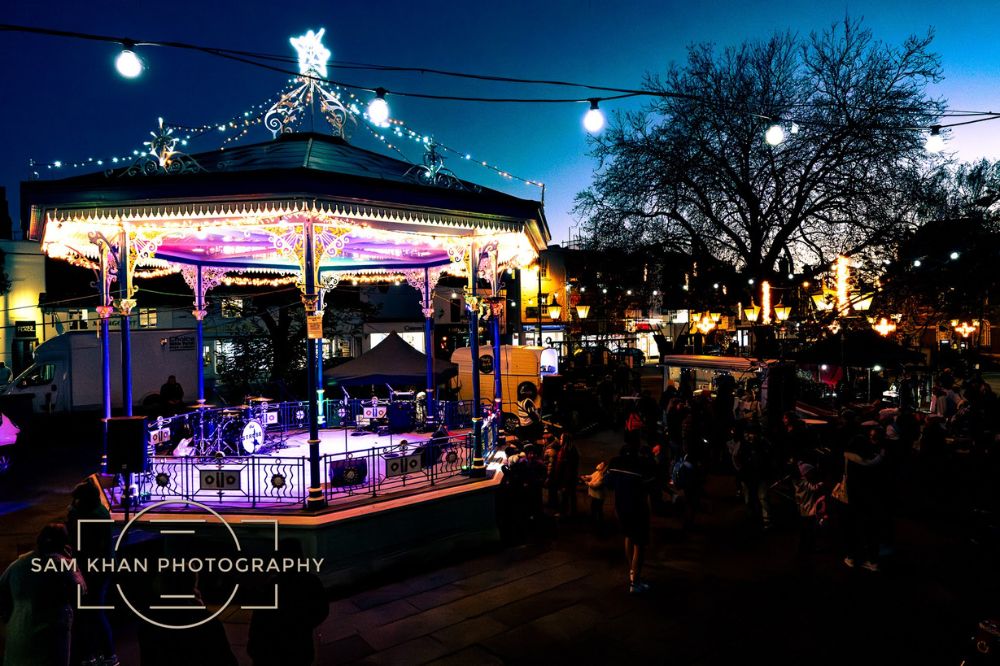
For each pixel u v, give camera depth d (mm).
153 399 15531
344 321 30078
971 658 5043
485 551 9742
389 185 8977
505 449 11641
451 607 7625
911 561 8820
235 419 13234
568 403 21906
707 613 7312
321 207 8516
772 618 7137
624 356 42781
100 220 9188
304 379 26609
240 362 26391
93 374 22500
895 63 24172
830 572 8547
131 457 8297
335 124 11156
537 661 6254
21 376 21750
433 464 10188
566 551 9672
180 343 24203
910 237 24938
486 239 11391
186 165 8789
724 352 28125
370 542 8695
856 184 24125
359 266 16422
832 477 11445
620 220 26812
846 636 6652
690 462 11070
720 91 24938
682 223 26375
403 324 36688
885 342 16953
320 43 10898
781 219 25250
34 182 8391
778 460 11984
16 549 9906
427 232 10930
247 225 9594
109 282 9844
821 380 18516
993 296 26453
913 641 6508
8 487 14195
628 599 7762
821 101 24219
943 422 16297
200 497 9227
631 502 7926
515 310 43750
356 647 6617
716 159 25156
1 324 30297
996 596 7551
